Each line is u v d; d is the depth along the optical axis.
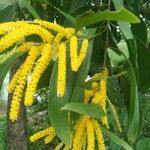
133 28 0.68
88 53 0.51
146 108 1.27
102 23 0.63
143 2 1.13
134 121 0.51
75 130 0.48
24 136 1.38
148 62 0.62
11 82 0.44
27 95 0.42
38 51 0.45
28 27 0.43
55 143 1.56
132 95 0.51
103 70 0.55
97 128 0.48
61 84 0.43
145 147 1.10
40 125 1.68
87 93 0.50
